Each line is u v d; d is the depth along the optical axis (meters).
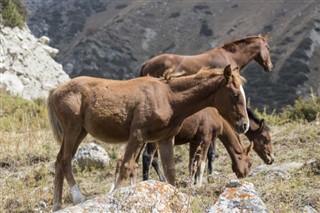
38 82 31.47
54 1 132.00
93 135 9.38
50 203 9.86
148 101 8.99
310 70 75.44
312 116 16.86
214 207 6.85
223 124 11.89
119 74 90.94
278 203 8.23
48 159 13.30
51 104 9.68
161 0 123.19
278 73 71.81
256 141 12.68
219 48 13.61
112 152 13.59
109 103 9.13
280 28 97.38
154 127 8.97
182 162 13.01
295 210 8.02
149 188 6.97
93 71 90.62
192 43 106.62
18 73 30.34
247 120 9.20
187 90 9.18
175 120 9.21
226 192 7.00
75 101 9.36
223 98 9.24
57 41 117.00
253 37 13.99
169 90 9.17
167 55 12.77
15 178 11.71
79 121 9.38
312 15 96.06
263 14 108.62
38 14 127.06
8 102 21.09
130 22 111.06
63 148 9.48
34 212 9.45
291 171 9.97
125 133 9.17
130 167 8.87
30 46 33.50
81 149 12.66
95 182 11.52
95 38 99.88
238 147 12.04
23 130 16.77
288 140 14.02
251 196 6.89
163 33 109.19
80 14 126.19
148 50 102.31
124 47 99.75
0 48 30.11
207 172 11.88
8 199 9.86
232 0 119.69
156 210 6.82
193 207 7.32
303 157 12.41
